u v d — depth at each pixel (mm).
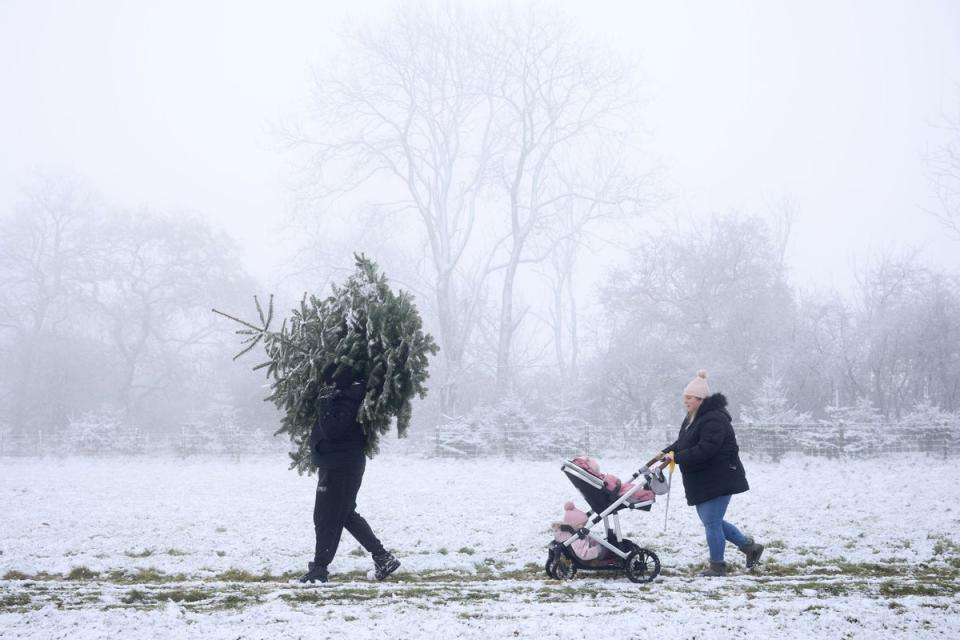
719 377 51938
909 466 31891
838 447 36938
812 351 53406
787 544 13391
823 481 25609
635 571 10672
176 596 9000
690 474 11281
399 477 30062
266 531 15281
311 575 10531
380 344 11203
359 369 11133
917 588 9531
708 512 11141
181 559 12188
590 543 11102
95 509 19297
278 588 9703
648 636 7176
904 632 7367
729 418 11312
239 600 8789
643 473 11344
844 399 52406
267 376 11641
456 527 15648
